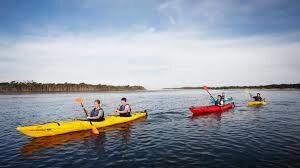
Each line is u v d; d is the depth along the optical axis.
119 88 120.50
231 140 9.73
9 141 10.26
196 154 7.95
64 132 11.47
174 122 14.43
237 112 18.61
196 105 26.14
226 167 6.73
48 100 35.47
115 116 14.16
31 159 7.86
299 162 7.03
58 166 7.14
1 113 19.67
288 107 21.70
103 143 9.69
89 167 6.97
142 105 26.62
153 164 7.09
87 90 97.19
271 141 9.44
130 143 9.59
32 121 15.55
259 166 6.75
